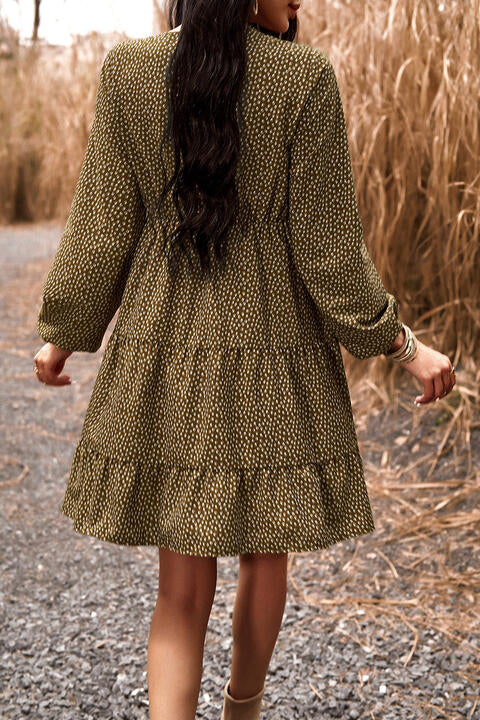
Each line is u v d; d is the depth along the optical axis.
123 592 2.19
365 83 3.22
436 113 2.97
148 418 1.27
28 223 9.73
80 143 5.72
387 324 1.27
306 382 1.28
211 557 1.35
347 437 1.33
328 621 2.02
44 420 3.52
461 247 3.01
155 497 1.29
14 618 2.04
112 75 1.24
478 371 2.99
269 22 1.25
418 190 3.18
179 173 1.22
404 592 2.15
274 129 1.19
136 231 1.28
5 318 5.13
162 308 1.25
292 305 1.26
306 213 1.23
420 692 1.74
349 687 1.76
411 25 3.09
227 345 1.24
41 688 1.76
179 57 1.18
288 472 1.26
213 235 1.21
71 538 2.51
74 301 1.29
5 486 2.87
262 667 1.43
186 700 1.29
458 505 2.53
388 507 2.58
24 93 9.87
